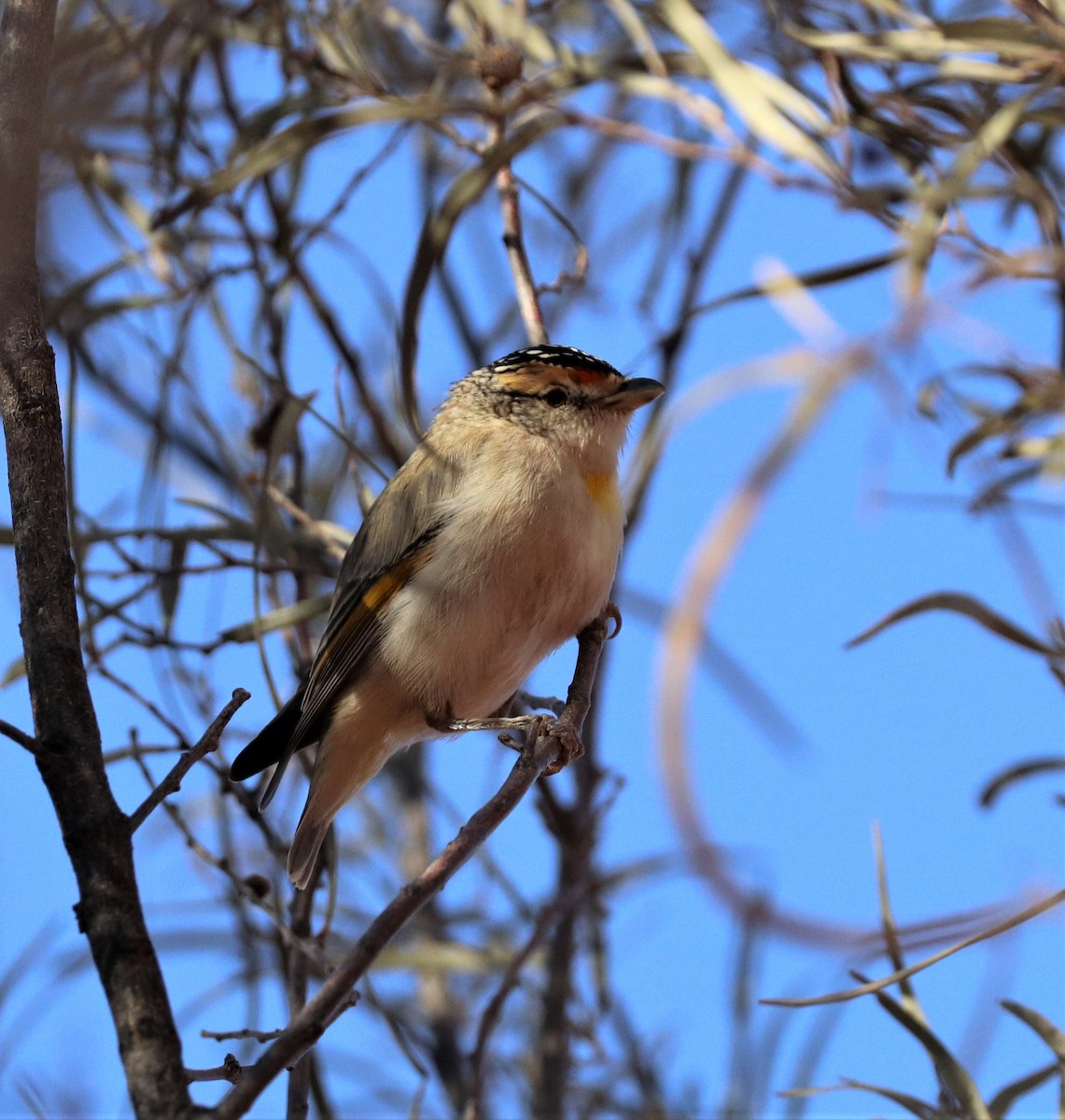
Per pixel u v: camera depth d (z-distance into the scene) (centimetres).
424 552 889
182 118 952
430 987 1061
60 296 960
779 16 843
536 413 894
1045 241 816
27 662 545
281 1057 457
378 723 905
